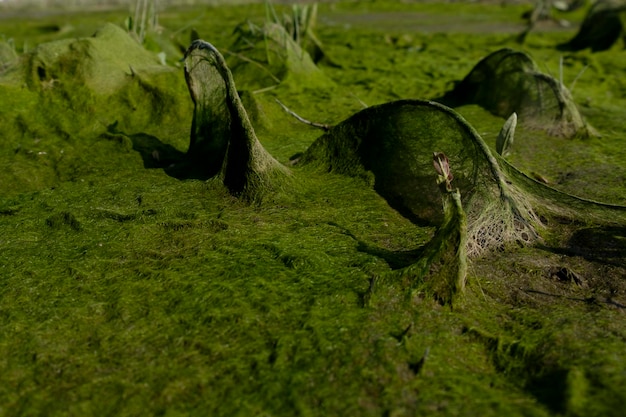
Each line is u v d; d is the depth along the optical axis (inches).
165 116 138.4
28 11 407.2
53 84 137.0
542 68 206.7
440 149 92.0
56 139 127.3
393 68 206.8
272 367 59.1
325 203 95.0
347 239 83.2
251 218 89.8
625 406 52.5
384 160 98.9
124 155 120.9
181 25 301.6
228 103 97.3
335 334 63.0
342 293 69.9
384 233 85.7
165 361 60.8
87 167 115.0
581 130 131.0
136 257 80.5
